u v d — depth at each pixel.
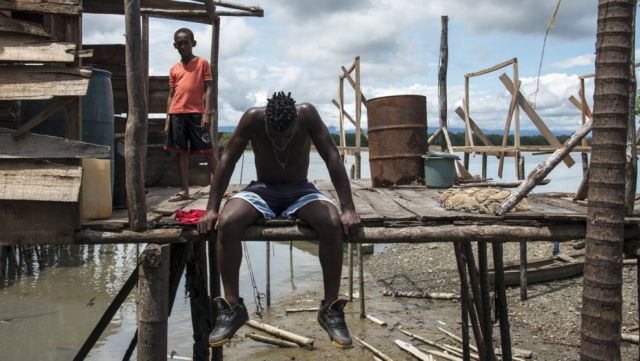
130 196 3.91
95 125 4.64
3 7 3.67
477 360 8.40
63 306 11.55
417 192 6.49
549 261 12.16
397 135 7.11
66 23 3.79
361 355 8.93
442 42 9.02
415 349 8.86
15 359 8.88
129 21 3.69
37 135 3.72
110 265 15.18
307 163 4.30
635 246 4.15
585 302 3.42
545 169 4.11
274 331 9.59
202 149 5.91
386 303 11.63
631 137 4.13
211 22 7.64
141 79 3.84
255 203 4.01
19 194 3.73
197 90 5.92
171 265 4.55
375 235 4.09
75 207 3.85
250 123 4.05
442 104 9.01
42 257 15.21
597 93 3.31
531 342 9.11
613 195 3.29
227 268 3.88
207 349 5.27
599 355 3.36
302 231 4.02
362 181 8.44
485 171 12.26
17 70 3.69
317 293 12.65
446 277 13.22
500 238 4.16
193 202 5.56
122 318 10.86
